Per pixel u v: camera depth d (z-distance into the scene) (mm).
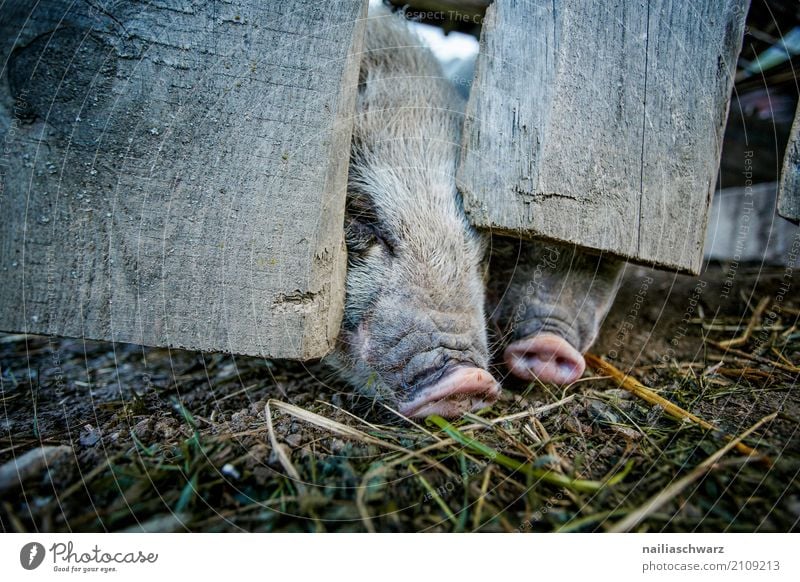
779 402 357
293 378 407
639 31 347
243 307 315
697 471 285
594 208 350
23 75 292
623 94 348
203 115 304
